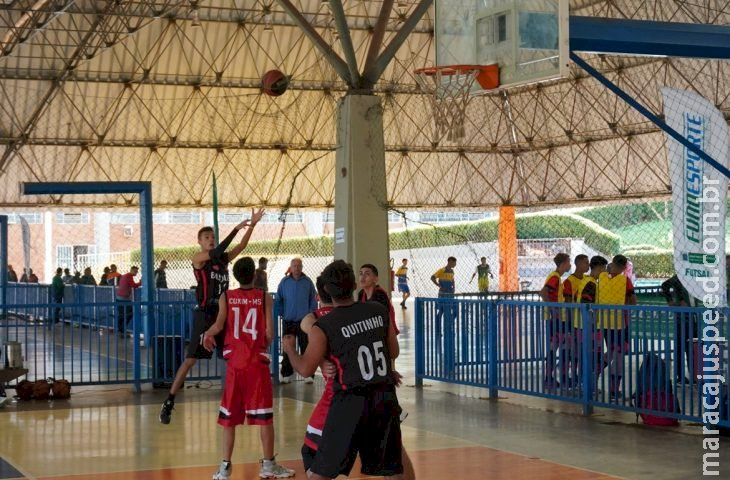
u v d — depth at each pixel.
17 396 14.40
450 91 13.04
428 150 38.84
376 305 6.75
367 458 6.61
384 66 17.77
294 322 15.77
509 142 39.53
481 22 12.56
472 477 8.88
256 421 8.86
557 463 9.48
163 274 33.75
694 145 12.02
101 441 10.87
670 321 11.35
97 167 36.19
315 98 36.19
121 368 18.34
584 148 37.53
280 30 34.09
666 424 11.63
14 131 34.41
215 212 15.71
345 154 17.69
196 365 17.47
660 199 36.03
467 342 14.42
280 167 37.97
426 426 11.68
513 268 40.91
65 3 29.09
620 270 14.07
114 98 34.41
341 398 6.56
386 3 17.58
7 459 9.91
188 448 10.41
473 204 40.69
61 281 32.28
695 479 8.79
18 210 36.91
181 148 36.31
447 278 31.95
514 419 12.17
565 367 12.81
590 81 35.59
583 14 33.34
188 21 33.00
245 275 8.95
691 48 11.41
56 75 33.28
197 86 34.66
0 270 32.66
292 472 8.97
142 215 21.25
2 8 28.66
